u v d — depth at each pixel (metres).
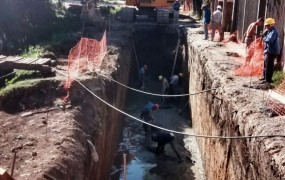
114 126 13.34
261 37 12.55
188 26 25.75
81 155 7.88
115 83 13.49
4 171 4.99
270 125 7.58
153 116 19.20
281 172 6.05
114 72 13.67
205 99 13.67
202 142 14.32
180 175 13.73
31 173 6.67
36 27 19.56
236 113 8.97
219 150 10.73
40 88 10.34
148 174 13.68
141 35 26.70
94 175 8.75
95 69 12.89
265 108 8.48
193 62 18.56
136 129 17.56
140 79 24.05
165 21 27.30
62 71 12.15
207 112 13.08
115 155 14.42
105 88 11.79
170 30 26.44
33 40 17.84
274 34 10.24
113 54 16.50
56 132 8.30
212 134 11.88
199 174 13.79
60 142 7.86
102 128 10.27
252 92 9.76
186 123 18.52
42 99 10.02
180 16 31.03
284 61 11.45
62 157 7.32
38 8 20.83
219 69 12.52
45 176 6.62
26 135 8.18
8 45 16.42
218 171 10.78
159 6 27.98
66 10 26.67
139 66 26.62
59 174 6.89
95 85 11.21
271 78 10.60
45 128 8.50
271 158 6.54
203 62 14.89
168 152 15.38
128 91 21.48
